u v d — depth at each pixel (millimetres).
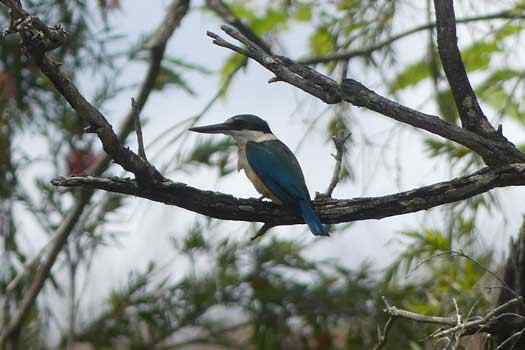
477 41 11359
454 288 9898
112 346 12602
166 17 12250
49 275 12539
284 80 7531
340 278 12250
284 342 12438
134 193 7512
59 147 12445
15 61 12039
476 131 7523
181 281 12539
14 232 12836
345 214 7875
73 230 13000
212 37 7539
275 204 8008
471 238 9906
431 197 7578
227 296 12453
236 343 12609
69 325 12383
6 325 12719
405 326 11781
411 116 7453
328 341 12320
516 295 7676
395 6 11625
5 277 12867
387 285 11562
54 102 12438
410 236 10031
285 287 12422
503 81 11047
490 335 8484
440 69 11531
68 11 12195
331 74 11898
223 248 12492
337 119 10852
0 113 12320
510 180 7461
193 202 7688
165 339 12594
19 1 6660
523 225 8734
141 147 7340
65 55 12383
